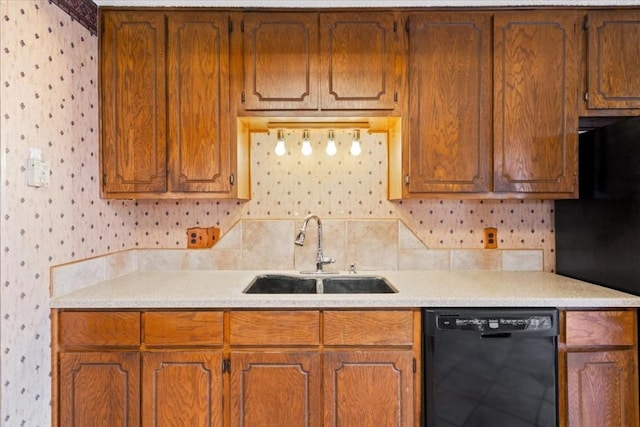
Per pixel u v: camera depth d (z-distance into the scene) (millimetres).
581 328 1551
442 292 1649
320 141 2201
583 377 1549
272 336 1559
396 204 2205
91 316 1560
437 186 1843
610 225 1697
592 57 1809
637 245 1550
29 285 1430
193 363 1560
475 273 2105
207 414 1559
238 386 1558
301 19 1837
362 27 1836
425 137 1842
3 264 1312
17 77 1366
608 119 1905
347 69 1838
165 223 2195
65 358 1562
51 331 1547
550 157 1823
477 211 2189
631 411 1543
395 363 1552
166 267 2189
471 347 1540
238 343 1561
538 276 2023
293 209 2209
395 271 2168
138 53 1833
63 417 1562
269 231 2203
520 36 1822
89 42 1773
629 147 1575
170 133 1841
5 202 1318
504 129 1825
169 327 1559
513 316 1535
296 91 1836
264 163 2209
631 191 1573
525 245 2182
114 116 1841
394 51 1837
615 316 1552
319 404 1558
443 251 2184
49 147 1523
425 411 1550
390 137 2131
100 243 1874
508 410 1535
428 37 1837
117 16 1836
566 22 1816
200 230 2193
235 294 1630
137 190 1846
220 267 2195
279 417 1559
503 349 1537
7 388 1330
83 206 1740
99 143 1845
